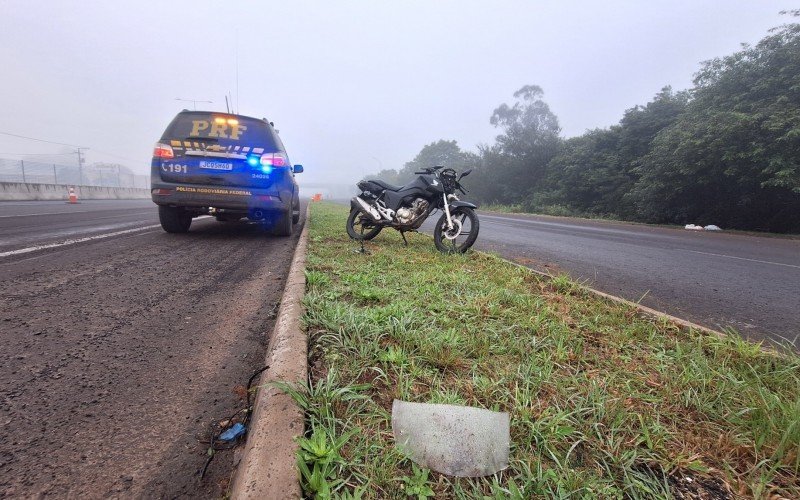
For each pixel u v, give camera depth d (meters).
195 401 1.54
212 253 4.69
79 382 1.62
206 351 1.99
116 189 26.88
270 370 1.57
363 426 1.32
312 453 1.13
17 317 2.26
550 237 9.45
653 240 9.81
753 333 2.67
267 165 5.44
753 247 9.17
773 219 16.00
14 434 1.27
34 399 1.47
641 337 2.38
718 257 6.80
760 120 13.66
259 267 4.02
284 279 3.55
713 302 3.51
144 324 2.29
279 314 2.34
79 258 3.94
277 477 1.02
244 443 1.32
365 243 5.89
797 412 1.45
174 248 4.88
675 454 1.30
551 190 31.50
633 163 22.05
